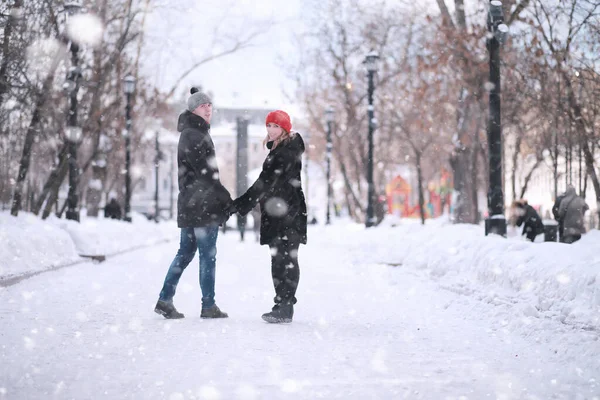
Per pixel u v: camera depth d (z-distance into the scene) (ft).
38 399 16.34
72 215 71.67
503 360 21.50
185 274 52.21
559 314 25.57
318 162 221.25
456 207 109.40
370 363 20.83
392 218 166.20
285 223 28.73
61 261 53.11
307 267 59.52
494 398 16.76
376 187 194.49
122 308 32.83
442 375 19.34
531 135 121.49
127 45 94.02
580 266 26.76
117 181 174.40
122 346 23.03
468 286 36.06
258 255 78.07
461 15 93.15
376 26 138.00
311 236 117.60
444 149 139.03
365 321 29.53
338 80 150.30
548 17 68.39
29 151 61.26
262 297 38.14
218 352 22.13
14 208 59.98
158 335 25.20
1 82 51.72
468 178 108.27
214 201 29.04
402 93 131.34
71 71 67.82
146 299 36.70
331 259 69.10
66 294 38.11
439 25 93.09
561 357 21.76
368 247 68.90
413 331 26.91
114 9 84.48
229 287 43.19
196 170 28.84
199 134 28.94
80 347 22.81
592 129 67.51
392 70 137.18
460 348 23.45
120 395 16.78
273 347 23.11
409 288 41.01
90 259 61.21
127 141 111.75
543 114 79.71
